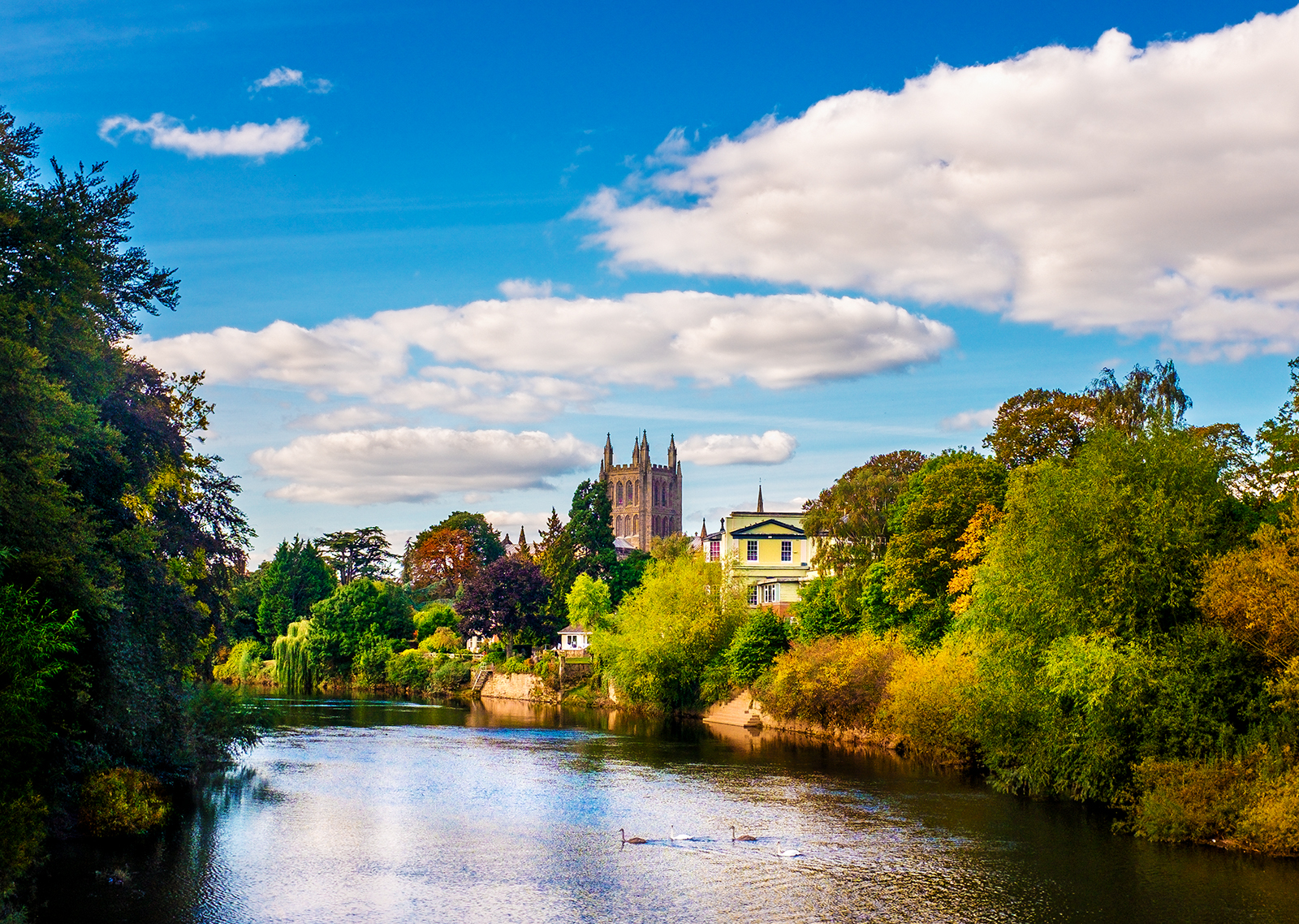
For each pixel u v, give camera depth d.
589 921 25.61
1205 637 36.09
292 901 26.80
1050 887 28.78
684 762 54.88
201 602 40.59
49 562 24.59
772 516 110.50
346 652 130.00
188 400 43.16
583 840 34.72
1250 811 32.56
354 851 32.66
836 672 64.62
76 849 31.22
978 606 45.94
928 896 28.05
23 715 23.73
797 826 37.16
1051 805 41.12
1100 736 38.41
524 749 61.81
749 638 78.81
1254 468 40.03
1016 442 61.72
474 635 128.00
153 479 37.88
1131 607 37.97
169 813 36.84
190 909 25.92
